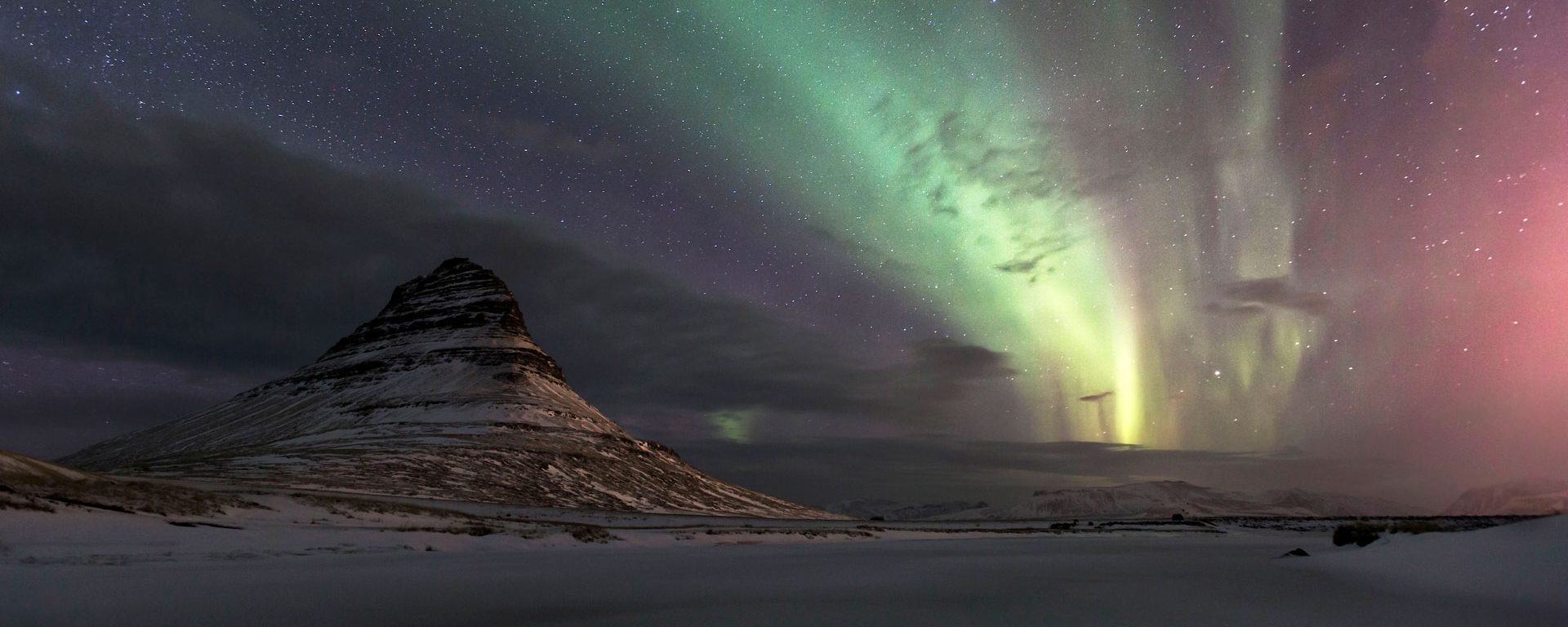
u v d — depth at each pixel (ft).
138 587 53.83
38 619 41.32
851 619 47.21
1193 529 293.64
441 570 74.08
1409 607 51.75
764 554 115.44
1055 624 45.93
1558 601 49.73
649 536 153.89
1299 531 285.64
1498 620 45.29
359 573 68.13
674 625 44.21
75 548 71.82
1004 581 71.72
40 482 96.12
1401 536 97.40
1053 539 204.64
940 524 382.63
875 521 435.94
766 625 44.42
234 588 55.16
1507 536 68.08
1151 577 76.38
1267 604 54.29
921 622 46.16
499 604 51.60
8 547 67.56
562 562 89.45
